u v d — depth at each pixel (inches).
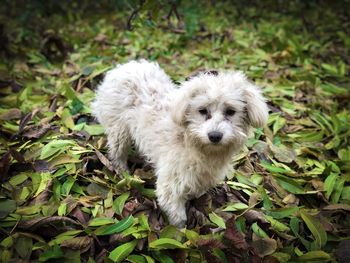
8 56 37.0
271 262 18.4
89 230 18.8
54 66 36.9
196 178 20.1
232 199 22.3
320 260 19.0
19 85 31.6
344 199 23.5
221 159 20.0
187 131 19.3
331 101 33.3
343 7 60.1
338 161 25.9
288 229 20.7
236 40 43.7
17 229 18.7
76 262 17.5
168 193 20.3
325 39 47.6
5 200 20.1
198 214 21.2
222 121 18.4
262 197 22.1
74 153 23.0
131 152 25.4
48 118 26.5
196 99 18.9
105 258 17.7
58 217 18.7
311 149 27.1
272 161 25.4
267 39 44.9
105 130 24.3
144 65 24.0
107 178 22.3
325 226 21.2
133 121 22.2
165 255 18.6
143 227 19.3
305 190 23.8
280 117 29.5
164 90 22.5
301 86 34.8
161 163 20.5
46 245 17.9
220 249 18.8
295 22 52.4
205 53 39.3
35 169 22.3
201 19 50.7
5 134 25.0
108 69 32.8
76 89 31.2
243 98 19.4
